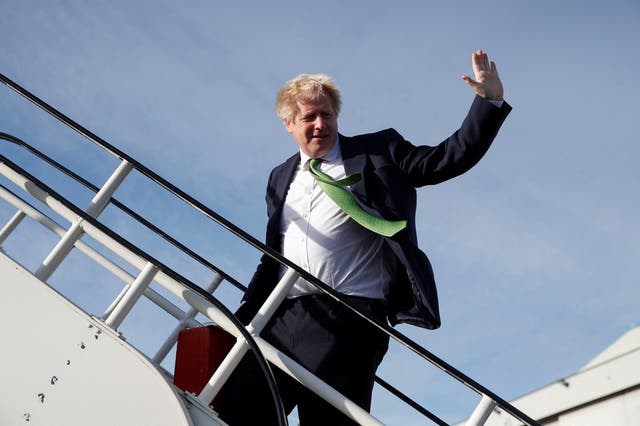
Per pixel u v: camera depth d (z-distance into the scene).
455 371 2.64
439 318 2.98
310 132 3.24
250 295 3.26
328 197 3.21
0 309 2.82
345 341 3.06
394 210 3.13
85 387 2.64
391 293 3.13
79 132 3.01
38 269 2.89
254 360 3.14
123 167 3.01
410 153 3.24
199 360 3.04
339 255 3.14
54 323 2.76
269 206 3.39
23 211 3.57
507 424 4.86
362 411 2.66
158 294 3.85
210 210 2.89
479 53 3.10
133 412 2.56
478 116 3.03
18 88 3.06
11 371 2.73
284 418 2.51
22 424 2.66
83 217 2.89
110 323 2.73
